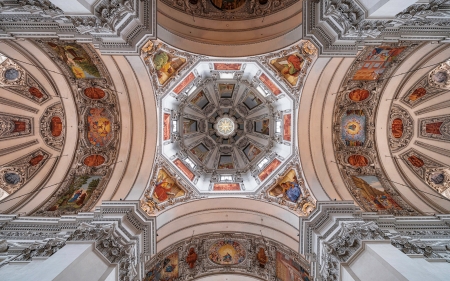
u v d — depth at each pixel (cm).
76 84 1430
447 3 838
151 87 1339
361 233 942
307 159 1412
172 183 1463
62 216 1149
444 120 1619
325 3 952
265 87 1606
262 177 1570
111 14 869
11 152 1520
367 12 862
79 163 1496
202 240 1498
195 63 1390
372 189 1435
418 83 1512
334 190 1352
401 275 720
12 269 766
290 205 1347
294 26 1269
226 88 1870
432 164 1578
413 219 1199
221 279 1555
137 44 1052
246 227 1469
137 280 1064
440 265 780
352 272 860
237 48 1378
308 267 1238
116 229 1004
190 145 1869
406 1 771
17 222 1139
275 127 1712
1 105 1532
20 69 1433
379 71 1386
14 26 993
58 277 688
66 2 756
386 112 1580
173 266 1444
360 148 1552
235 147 1967
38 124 1566
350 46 1052
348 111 1519
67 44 1190
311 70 1298
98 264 841
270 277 1466
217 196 1442
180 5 1346
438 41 1089
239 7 1430
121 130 1465
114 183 1373
